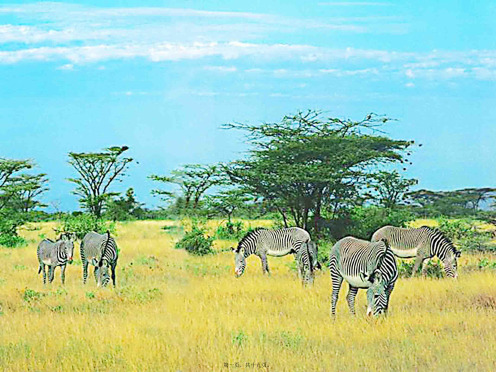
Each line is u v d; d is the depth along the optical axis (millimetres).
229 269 21422
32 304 14836
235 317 13016
